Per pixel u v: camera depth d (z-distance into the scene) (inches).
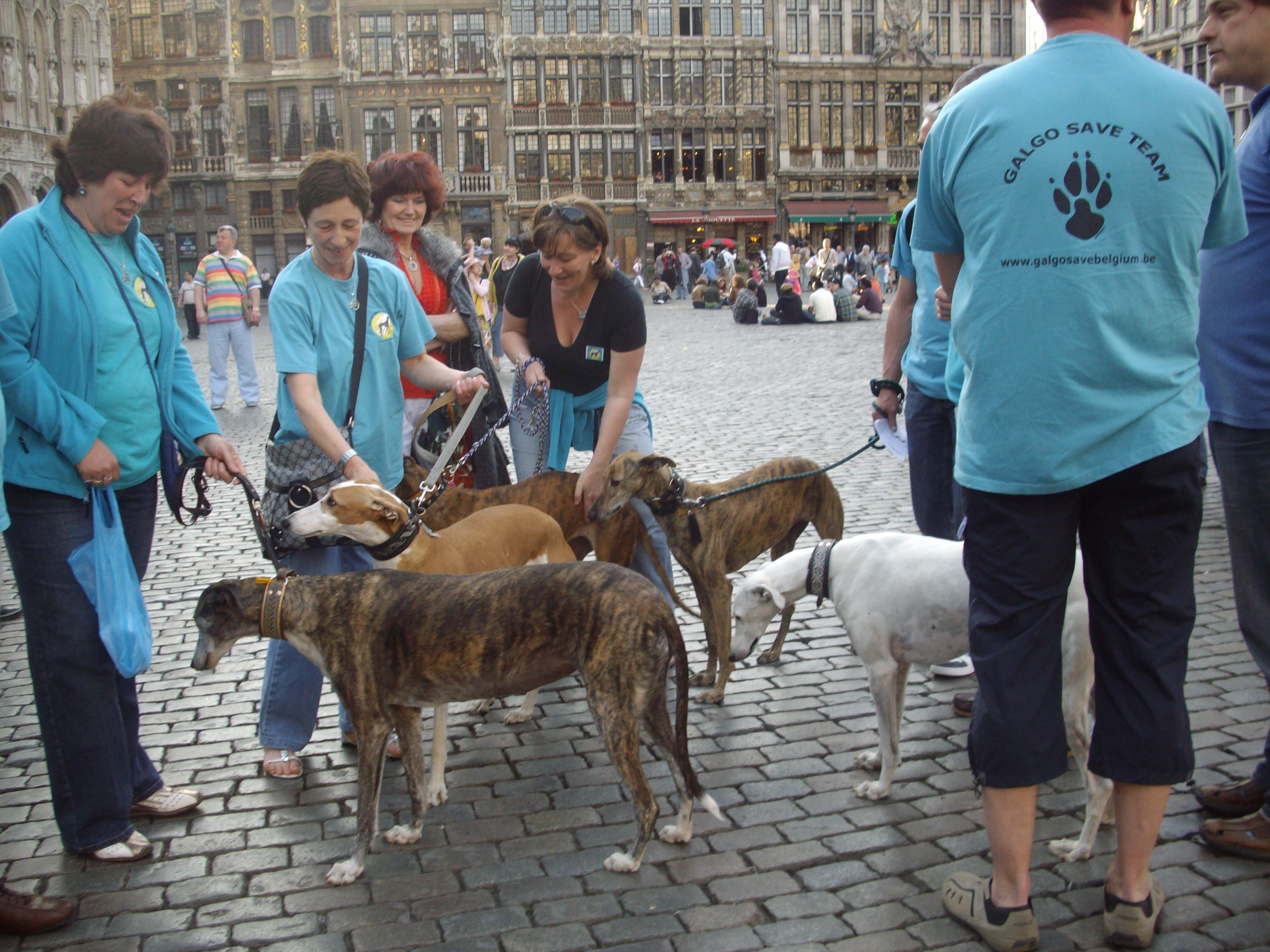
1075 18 104.0
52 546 129.7
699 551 186.5
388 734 135.6
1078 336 101.1
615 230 2134.6
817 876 130.0
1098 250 100.0
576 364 193.2
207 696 191.9
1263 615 133.7
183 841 142.6
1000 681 109.4
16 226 128.9
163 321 142.9
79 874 134.6
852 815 144.5
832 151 2181.3
